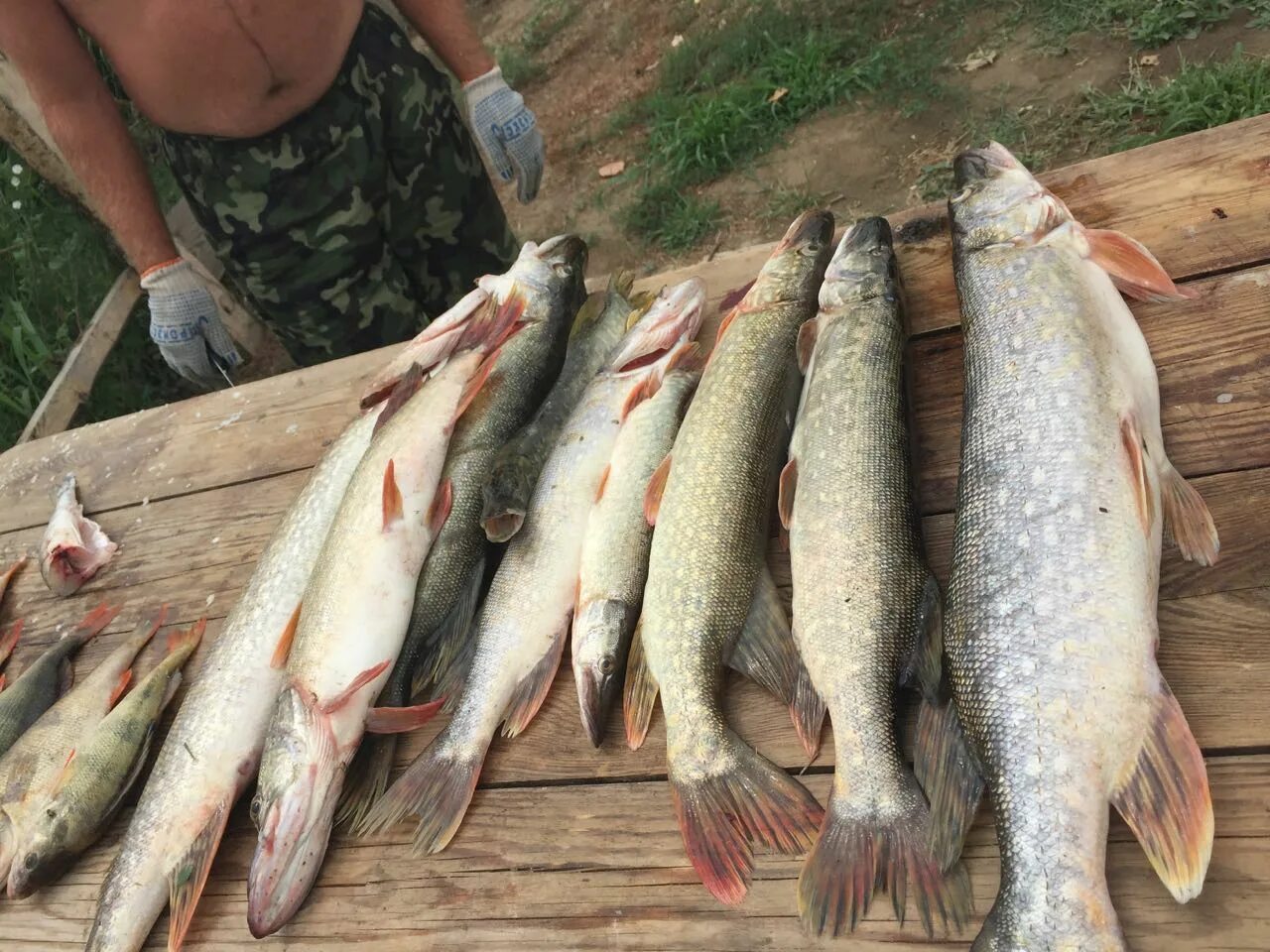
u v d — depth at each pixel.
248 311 2.02
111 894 0.82
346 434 1.03
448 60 1.30
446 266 1.40
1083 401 0.69
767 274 0.92
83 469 1.25
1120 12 1.57
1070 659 0.61
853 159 1.73
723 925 0.68
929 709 0.67
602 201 2.07
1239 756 0.62
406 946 0.76
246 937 0.81
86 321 1.89
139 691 0.96
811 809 0.68
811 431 0.80
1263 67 1.31
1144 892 0.60
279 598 0.94
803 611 0.73
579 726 0.80
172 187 2.04
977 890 0.63
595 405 0.93
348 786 0.83
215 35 1.09
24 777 0.94
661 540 0.80
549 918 0.73
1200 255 0.81
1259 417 0.72
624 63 2.40
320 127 1.20
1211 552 0.67
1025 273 0.76
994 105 1.61
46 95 1.12
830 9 1.99
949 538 0.77
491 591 0.86
